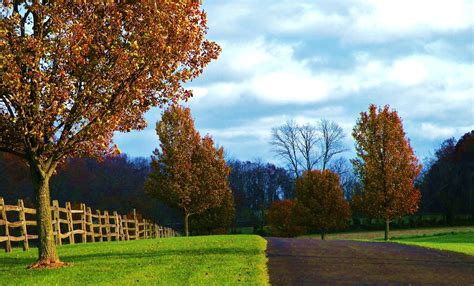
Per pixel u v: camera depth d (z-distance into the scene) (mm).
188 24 14883
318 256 16688
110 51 13883
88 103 14156
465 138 85000
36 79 13164
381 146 41344
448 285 11586
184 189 46125
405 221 79312
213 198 48781
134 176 88250
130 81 14641
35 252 19531
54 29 13141
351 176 96250
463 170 80125
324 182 55344
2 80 12938
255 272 12797
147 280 11672
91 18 13609
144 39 14094
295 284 11547
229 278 11867
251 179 107438
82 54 13359
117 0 14133
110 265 14523
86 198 75500
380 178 41375
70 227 25406
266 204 104562
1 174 59812
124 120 15820
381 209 41594
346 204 55281
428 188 80562
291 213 60750
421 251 19016
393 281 12062
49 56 13180
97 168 82812
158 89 15312
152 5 13977
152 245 21500
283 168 108562
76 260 16094
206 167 48562
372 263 15109
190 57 15664
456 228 69688
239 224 97250
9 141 14914
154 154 46500
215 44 15922
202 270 13141
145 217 76062
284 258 16016
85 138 14750
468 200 77312
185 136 46094
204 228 61188
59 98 13398
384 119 41375
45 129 14078
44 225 14891
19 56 12844
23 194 61938
